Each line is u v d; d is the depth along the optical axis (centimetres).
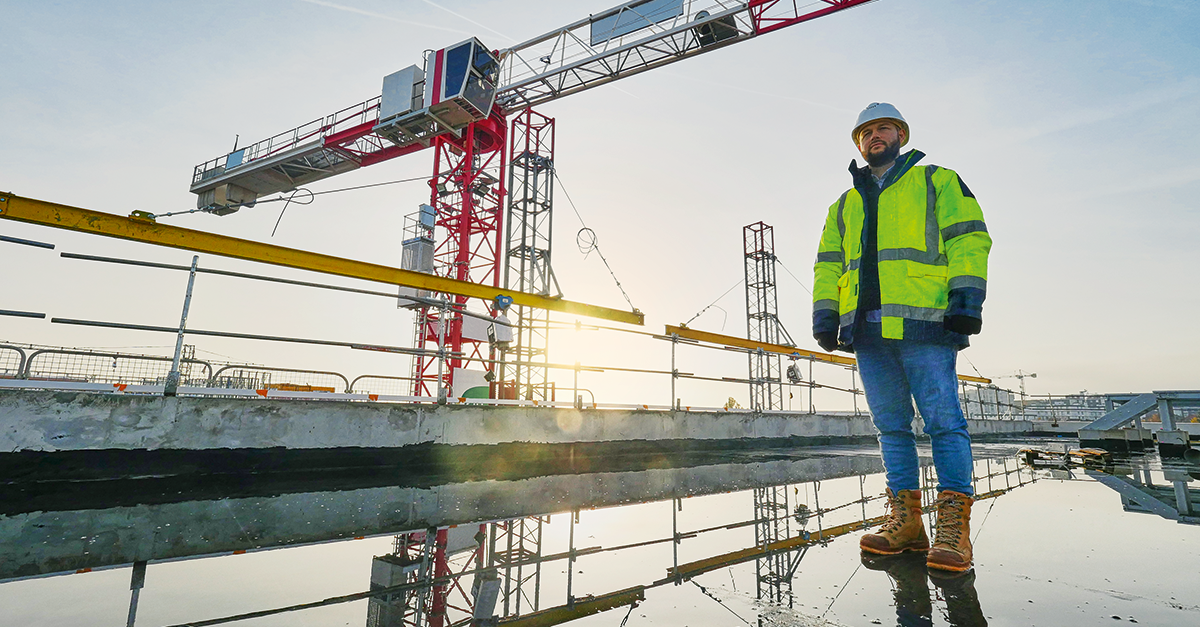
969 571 201
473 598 179
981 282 217
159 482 419
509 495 408
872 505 367
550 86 2334
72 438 408
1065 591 175
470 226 2112
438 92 2017
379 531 279
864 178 265
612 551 243
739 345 1073
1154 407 1063
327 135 2277
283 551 237
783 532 281
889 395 252
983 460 796
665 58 2198
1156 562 212
